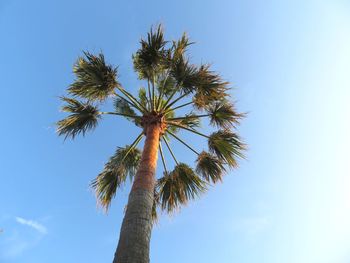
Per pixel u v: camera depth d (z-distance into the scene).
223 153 9.96
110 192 10.21
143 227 6.14
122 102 10.44
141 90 10.35
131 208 6.48
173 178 10.37
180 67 8.80
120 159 10.44
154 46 8.85
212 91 9.01
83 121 9.62
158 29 8.92
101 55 8.91
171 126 10.27
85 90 9.02
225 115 9.70
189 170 10.44
